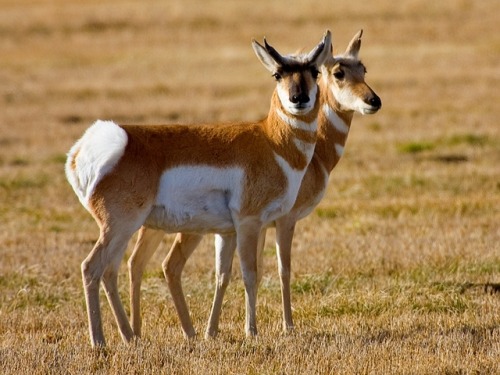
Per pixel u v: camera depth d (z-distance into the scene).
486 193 52.03
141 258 29.44
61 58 114.50
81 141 26.73
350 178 56.69
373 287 33.38
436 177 56.34
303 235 43.00
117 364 24.33
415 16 129.62
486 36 119.44
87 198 26.33
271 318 30.89
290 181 28.31
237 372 23.67
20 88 95.25
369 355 24.77
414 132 72.25
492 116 78.19
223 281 28.78
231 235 28.78
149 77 101.81
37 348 26.09
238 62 108.62
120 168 26.12
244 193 27.64
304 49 33.31
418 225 44.22
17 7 146.75
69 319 30.83
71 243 42.50
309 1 139.38
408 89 90.81
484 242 40.00
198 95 91.19
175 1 146.75
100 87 94.88
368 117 79.38
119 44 123.69
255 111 82.38
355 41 33.53
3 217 49.09
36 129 77.56
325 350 25.28
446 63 102.94
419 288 32.91
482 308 30.66
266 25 129.50
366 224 44.66
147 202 26.56
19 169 62.28
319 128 32.84
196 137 27.42
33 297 33.66
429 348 25.45
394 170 59.28
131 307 29.30
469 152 64.50
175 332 29.27
